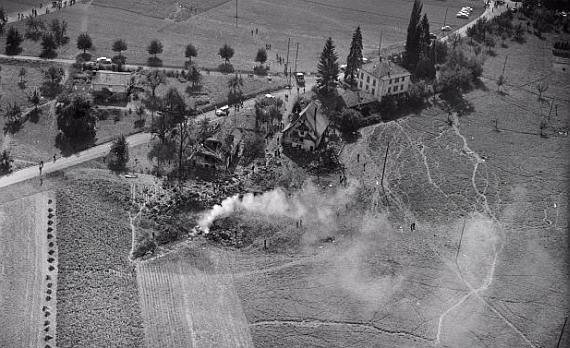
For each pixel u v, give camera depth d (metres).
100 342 130.12
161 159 192.00
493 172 197.38
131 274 148.00
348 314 141.88
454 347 135.00
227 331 135.50
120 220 164.62
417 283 151.38
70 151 192.88
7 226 158.62
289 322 138.88
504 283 152.88
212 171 188.00
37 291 141.12
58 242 155.12
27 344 128.88
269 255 157.50
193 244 159.38
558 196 187.38
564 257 162.50
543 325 141.75
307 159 197.75
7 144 193.12
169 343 131.50
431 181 190.75
